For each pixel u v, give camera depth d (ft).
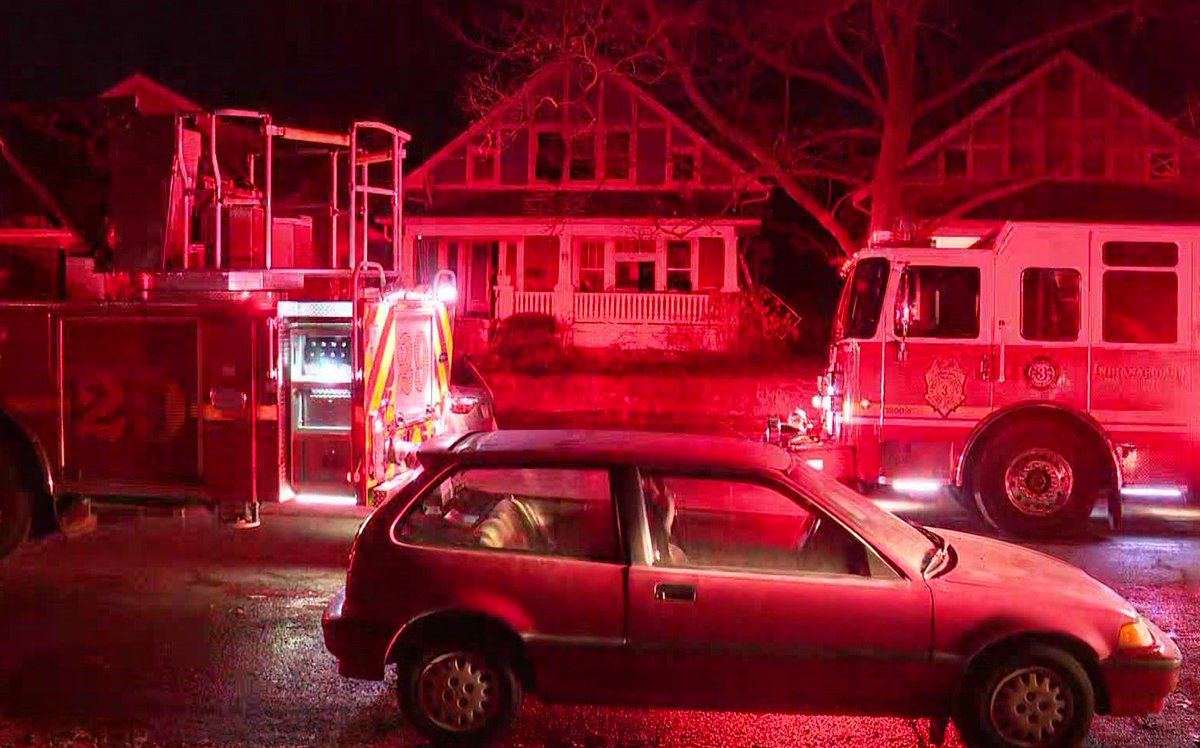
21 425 29.30
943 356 34.68
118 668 21.39
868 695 16.98
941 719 17.29
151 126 29.63
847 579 17.06
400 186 32.65
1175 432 34.14
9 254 30.12
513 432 20.13
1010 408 34.40
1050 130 92.94
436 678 17.40
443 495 19.24
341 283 30.40
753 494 21.25
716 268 92.94
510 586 17.33
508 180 94.99
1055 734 16.71
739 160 89.97
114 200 29.78
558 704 17.75
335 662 21.83
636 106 92.48
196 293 29.78
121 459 29.27
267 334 28.63
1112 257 34.40
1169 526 36.58
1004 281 34.58
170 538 33.19
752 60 61.87
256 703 19.58
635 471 17.76
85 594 26.71
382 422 29.81
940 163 94.27
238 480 28.71
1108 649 16.72
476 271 98.73
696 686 17.19
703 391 63.67
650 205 90.84
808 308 111.34
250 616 24.93
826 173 61.98
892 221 58.39
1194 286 34.17
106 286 31.27
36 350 29.37
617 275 94.58
